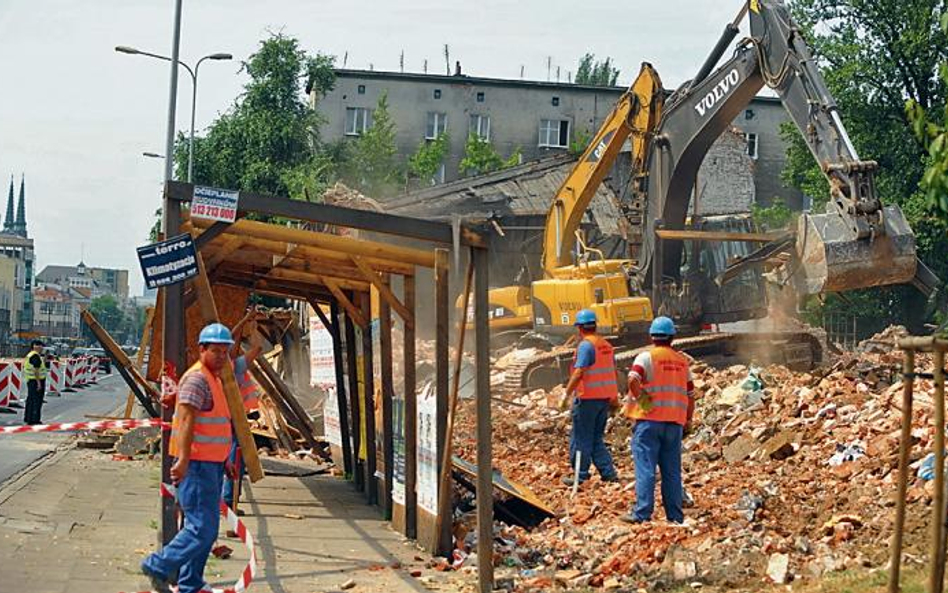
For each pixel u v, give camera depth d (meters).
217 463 8.94
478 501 10.37
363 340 15.99
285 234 11.52
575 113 74.56
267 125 60.56
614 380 15.31
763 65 22.55
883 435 14.32
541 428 20.05
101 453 21.08
